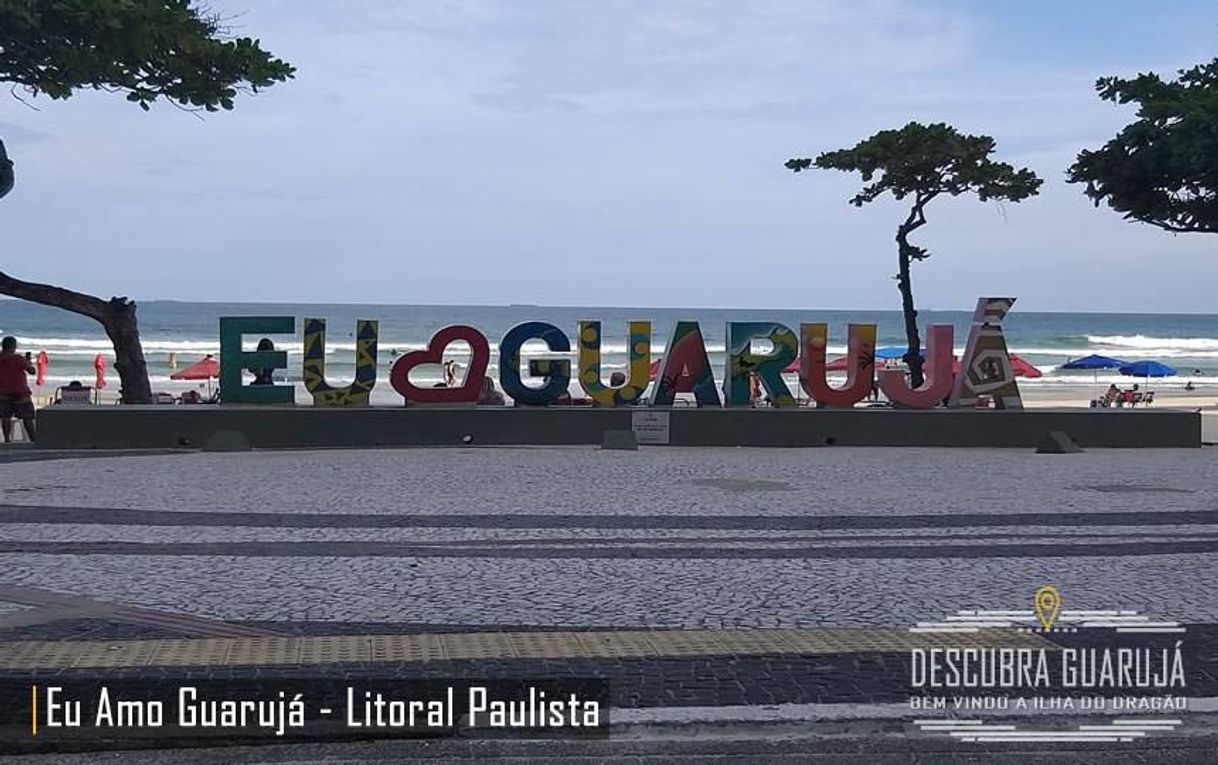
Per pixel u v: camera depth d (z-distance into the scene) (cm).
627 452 1948
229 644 736
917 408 2162
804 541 1130
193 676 665
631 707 627
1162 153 2195
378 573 963
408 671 680
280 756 578
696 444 2059
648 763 566
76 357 6419
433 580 938
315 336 2023
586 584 928
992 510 1338
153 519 1226
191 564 994
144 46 1927
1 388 2014
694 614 831
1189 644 757
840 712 623
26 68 1941
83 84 1986
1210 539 1154
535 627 791
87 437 1942
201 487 1474
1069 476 1688
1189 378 6238
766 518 1266
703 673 685
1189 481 1634
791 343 2131
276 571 968
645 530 1184
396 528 1183
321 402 2023
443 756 577
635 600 873
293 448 1964
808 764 565
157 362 6138
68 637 748
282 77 2127
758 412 2075
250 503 1342
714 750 579
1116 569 1001
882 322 15188
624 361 6881
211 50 2016
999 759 572
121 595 873
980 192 2722
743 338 2122
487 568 988
